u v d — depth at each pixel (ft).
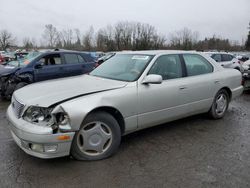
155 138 13.47
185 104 14.11
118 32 199.72
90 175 9.61
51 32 211.20
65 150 9.79
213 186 9.00
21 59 27.76
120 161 10.77
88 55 30.14
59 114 9.60
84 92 10.63
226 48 215.10
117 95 11.05
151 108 12.42
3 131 14.26
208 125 15.72
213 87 15.70
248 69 28.37
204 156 11.36
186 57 14.82
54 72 26.21
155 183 9.17
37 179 9.30
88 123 10.30
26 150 9.91
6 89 23.07
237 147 12.41
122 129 11.74
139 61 13.41
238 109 20.27
